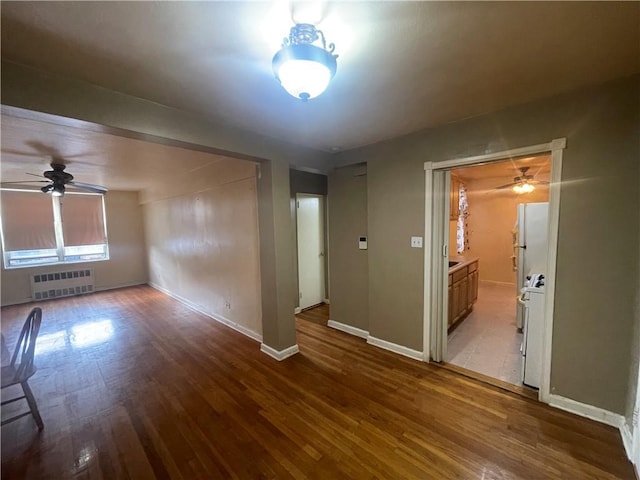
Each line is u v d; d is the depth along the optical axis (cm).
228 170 372
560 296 204
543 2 110
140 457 178
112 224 648
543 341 214
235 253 382
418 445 181
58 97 160
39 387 257
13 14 111
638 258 174
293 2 108
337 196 366
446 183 270
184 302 530
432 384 247
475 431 191
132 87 175
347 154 331
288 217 300
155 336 373
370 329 330
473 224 641
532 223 341
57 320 441
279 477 162
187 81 169
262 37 130
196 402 231
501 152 221
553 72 167
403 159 282
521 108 211
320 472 164
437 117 234
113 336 374
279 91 182
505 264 610
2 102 144
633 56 151
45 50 137
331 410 217
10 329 412
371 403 224
